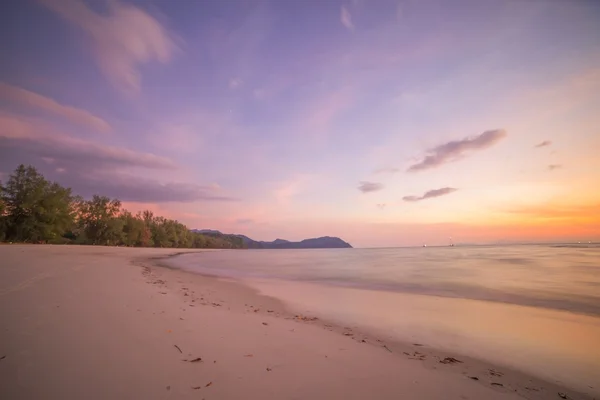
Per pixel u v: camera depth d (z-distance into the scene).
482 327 9.11
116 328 6.05
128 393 3.62
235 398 3.69
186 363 4.63
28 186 56.53
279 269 31.58
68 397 3.43
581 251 77.94
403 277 23.00
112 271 18.17
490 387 4.98
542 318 10.27
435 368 5.66
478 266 32.50
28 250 33.38
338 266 35.97
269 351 5.52
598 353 7.03
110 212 82.56
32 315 6.52
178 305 9.09
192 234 157.00
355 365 5.20
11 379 3.76
